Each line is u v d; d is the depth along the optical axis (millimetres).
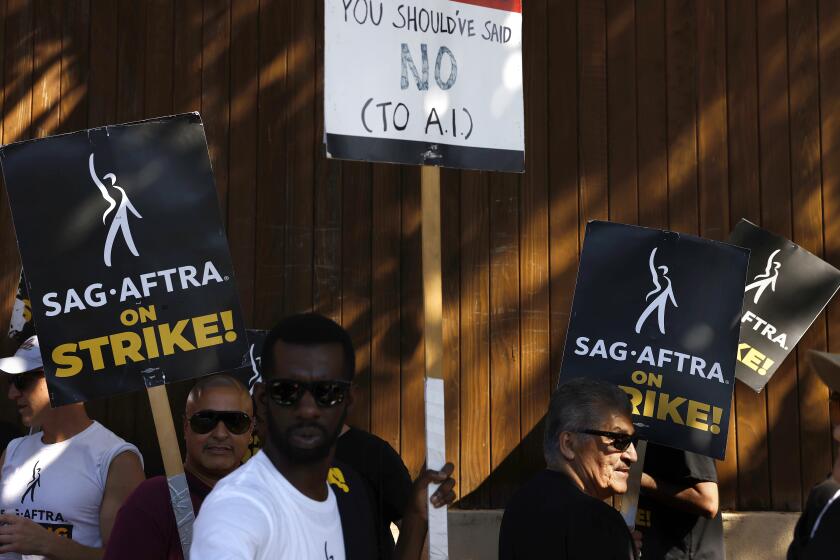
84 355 2701
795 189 5004
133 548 2590
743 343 4336
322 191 4699
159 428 2693
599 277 3486
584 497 2516
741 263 3553
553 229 4824
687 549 3836
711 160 4969
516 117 3059
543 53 4898
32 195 2723
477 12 3045
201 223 2811
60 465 3361
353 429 3457
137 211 2779
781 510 4816
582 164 4875
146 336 2740
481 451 4660
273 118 4703
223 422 2908
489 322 4730
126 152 2791
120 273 2748
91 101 4602
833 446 4879
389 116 2883
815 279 4363
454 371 4680
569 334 3447
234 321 2797
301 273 4648
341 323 4648
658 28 4996
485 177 4793
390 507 3373
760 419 4855
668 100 4969
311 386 1933
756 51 5039
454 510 4590
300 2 4766
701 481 3742
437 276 2838
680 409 3438
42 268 2705
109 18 4648
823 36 5043
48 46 4598
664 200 4918
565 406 2721
